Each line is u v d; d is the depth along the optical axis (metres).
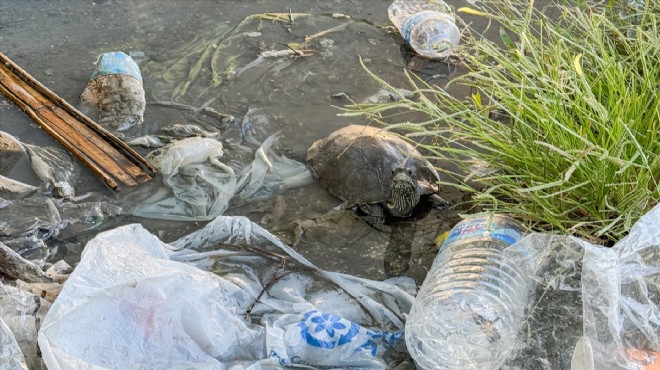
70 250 2.70
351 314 2.42
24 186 2.92
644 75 2.66
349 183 2.86
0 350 2.03
